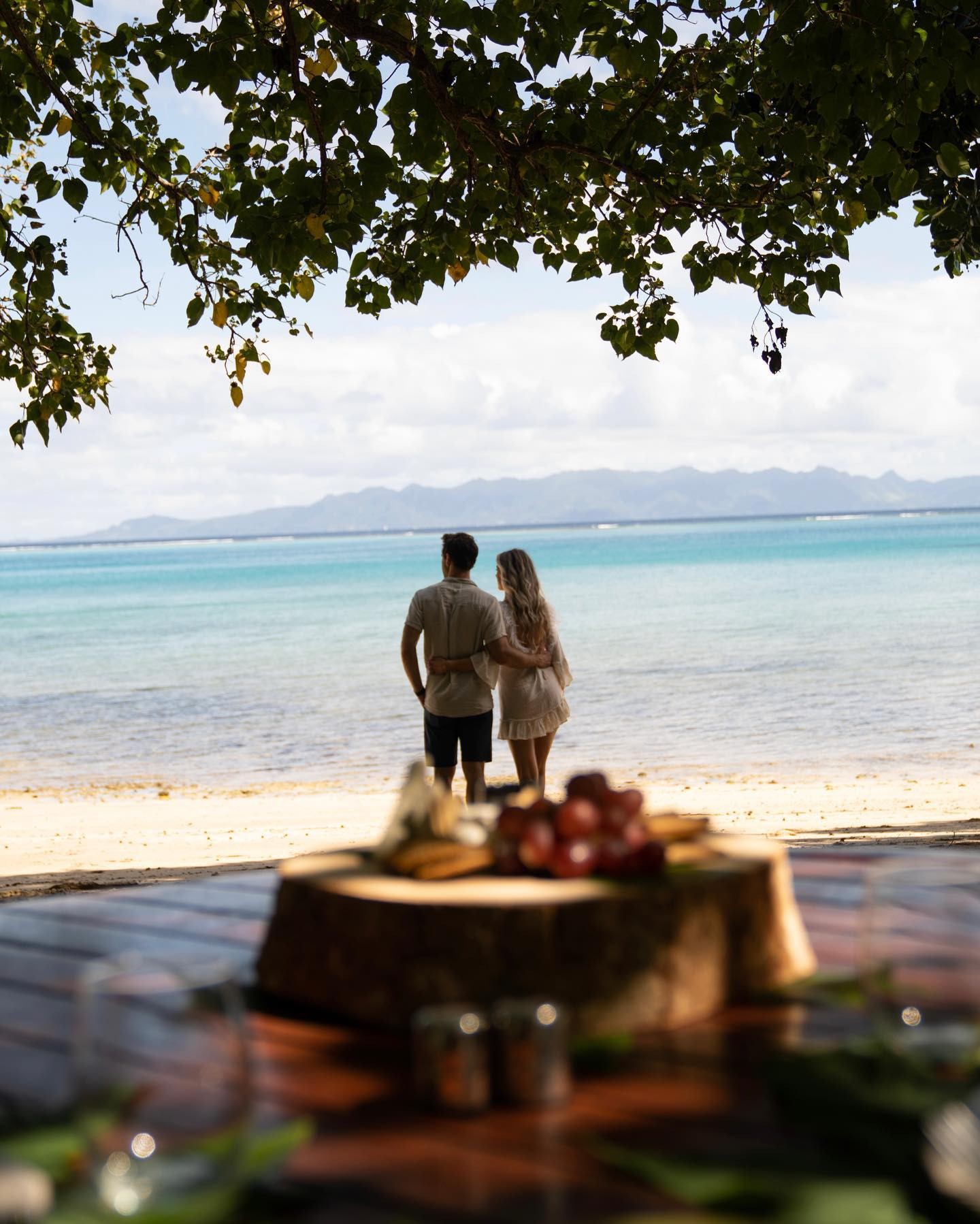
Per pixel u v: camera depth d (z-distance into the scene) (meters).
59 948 2.47
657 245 8.04
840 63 6.30
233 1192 1.30
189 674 37.62
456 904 1.86
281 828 14.07
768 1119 1.54
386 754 22.78
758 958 2.04
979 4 6.11
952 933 1.50
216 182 9.06
